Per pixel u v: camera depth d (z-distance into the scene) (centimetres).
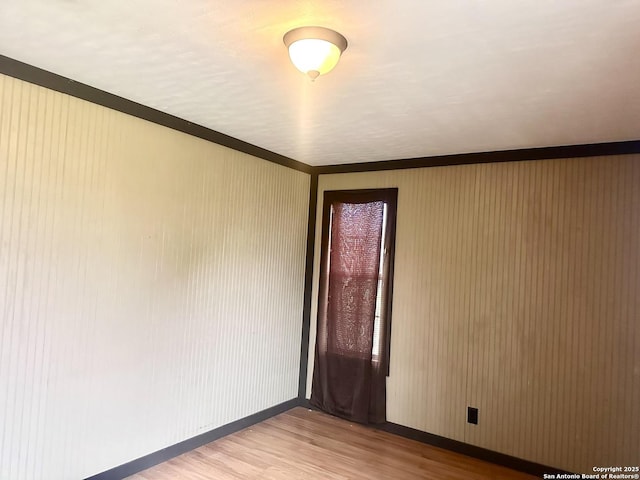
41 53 203
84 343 244
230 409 341
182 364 300
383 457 315
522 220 314
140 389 273
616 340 278
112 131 255
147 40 185
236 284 341
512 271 316
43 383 226
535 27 157
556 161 304
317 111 261
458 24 157
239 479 271
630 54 173
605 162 288
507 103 231
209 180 315
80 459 243
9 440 214
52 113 228
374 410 365
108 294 255
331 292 399
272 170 374
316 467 294
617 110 233
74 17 168
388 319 366
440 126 276
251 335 358
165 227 286
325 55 169
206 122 296
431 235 352
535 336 305
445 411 336
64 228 234
